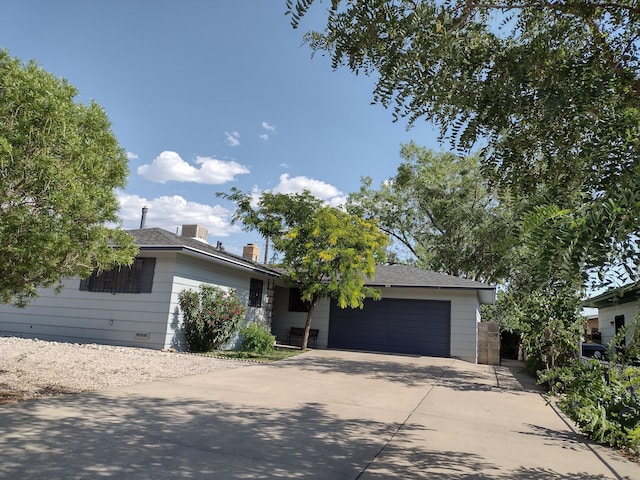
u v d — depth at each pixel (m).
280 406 6.80
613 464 4.79
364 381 9.79
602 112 2.53
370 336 17.70
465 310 16.75
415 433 5.70
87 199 5.34
